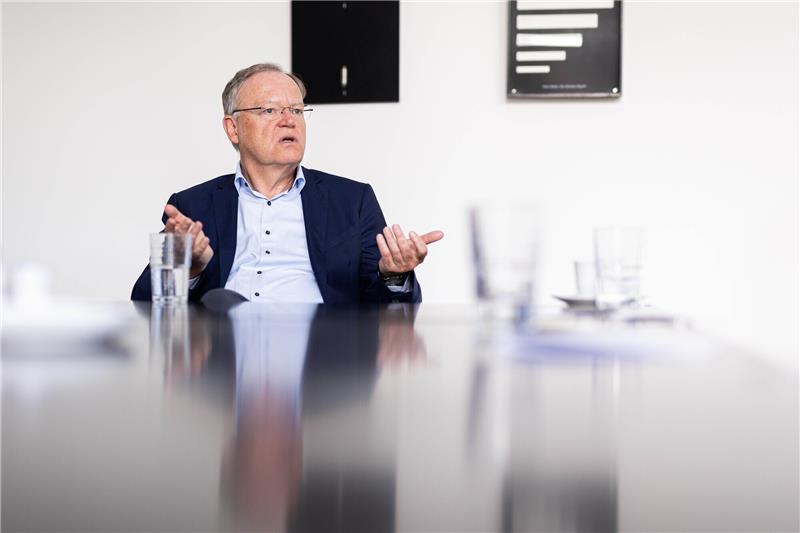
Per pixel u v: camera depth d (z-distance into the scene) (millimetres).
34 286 790
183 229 1491
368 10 3398
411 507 284
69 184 3572
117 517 276
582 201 3369
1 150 3588
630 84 3342
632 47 3336
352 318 1096
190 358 660
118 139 3545
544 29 3326
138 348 730
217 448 359
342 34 3410
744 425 414
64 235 3584
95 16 3529
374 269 2221
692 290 3355
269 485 306
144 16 3510
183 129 3516
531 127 3373
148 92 3525
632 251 1266
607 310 1202
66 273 3588
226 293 1484
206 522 271
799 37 3283
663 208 3350
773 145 3312
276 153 2242
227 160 3510
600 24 3311
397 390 509
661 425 412
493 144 3383
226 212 2172
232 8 3469
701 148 3334
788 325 3328
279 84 2293
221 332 884
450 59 3383
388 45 3396
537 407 456
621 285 1267
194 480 313
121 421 413
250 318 1085
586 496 299
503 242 871
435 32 3383
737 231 3334
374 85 3400
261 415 428
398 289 1844
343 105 3428
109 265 3574
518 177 3383
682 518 281
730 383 545
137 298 1926
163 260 1401
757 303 3338
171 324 986
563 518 279
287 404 460
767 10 3293
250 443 367
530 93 3334
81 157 3561
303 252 2248
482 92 3381
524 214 874
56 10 3545
